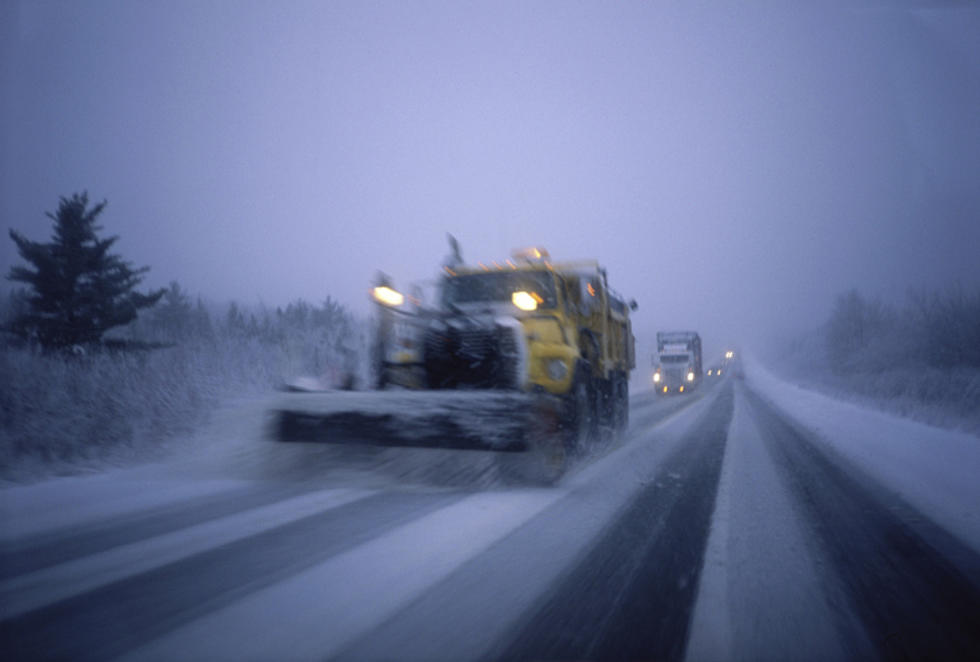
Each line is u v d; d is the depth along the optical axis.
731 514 5.09
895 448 8.93
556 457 6.18
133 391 8.98
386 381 7.00
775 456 8.45
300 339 16.89
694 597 3.27
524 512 5.00
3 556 3.75
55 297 14.24
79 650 2.53
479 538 4.24
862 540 4.39
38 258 14.05
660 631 2.85
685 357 27.23
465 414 5.77
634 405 20.05
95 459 7.04
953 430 11.52
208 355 13.07
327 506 5.07
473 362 6.80
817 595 3.33
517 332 6.51
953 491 6.12
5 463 6.39
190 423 9.02
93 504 5.06
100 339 14.55
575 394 7.23
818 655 2.65
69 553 3.80
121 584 3.28
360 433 5.99
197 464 6.96
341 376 6.96
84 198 14.73
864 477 6.88
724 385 34.97
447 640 2.69
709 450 9.05
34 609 2.94
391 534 4.29
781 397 22.55
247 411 9.90
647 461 7.95
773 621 2.98
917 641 2.80
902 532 4.61
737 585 3.46
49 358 9.82
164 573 3.46
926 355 25.09
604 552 4.00
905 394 19.75
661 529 4.59
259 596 3.14
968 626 2.97
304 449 6.35
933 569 3.78
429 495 5.56
